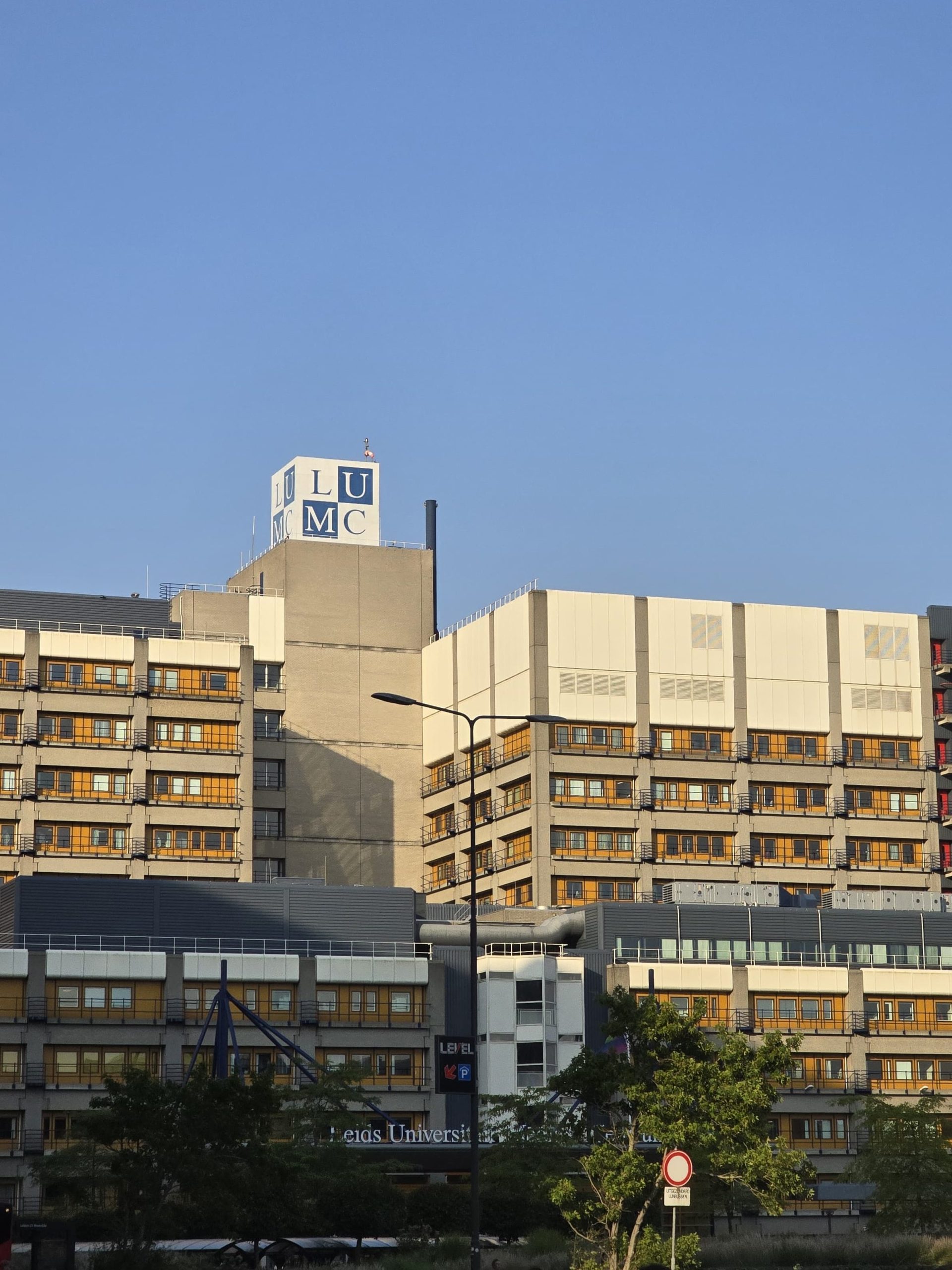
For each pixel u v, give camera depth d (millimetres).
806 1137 177250
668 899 199750
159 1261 101875
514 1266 110375
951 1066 183750
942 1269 114750
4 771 198500
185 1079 154375
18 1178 153375
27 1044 157125
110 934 170500
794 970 181875
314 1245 119812
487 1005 172375
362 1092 145625
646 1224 97875
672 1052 90438
